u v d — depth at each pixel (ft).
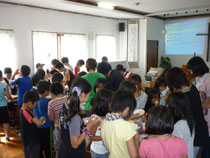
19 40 15.92
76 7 17.29
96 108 5.19
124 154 4.15
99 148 5.34
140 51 25.13
